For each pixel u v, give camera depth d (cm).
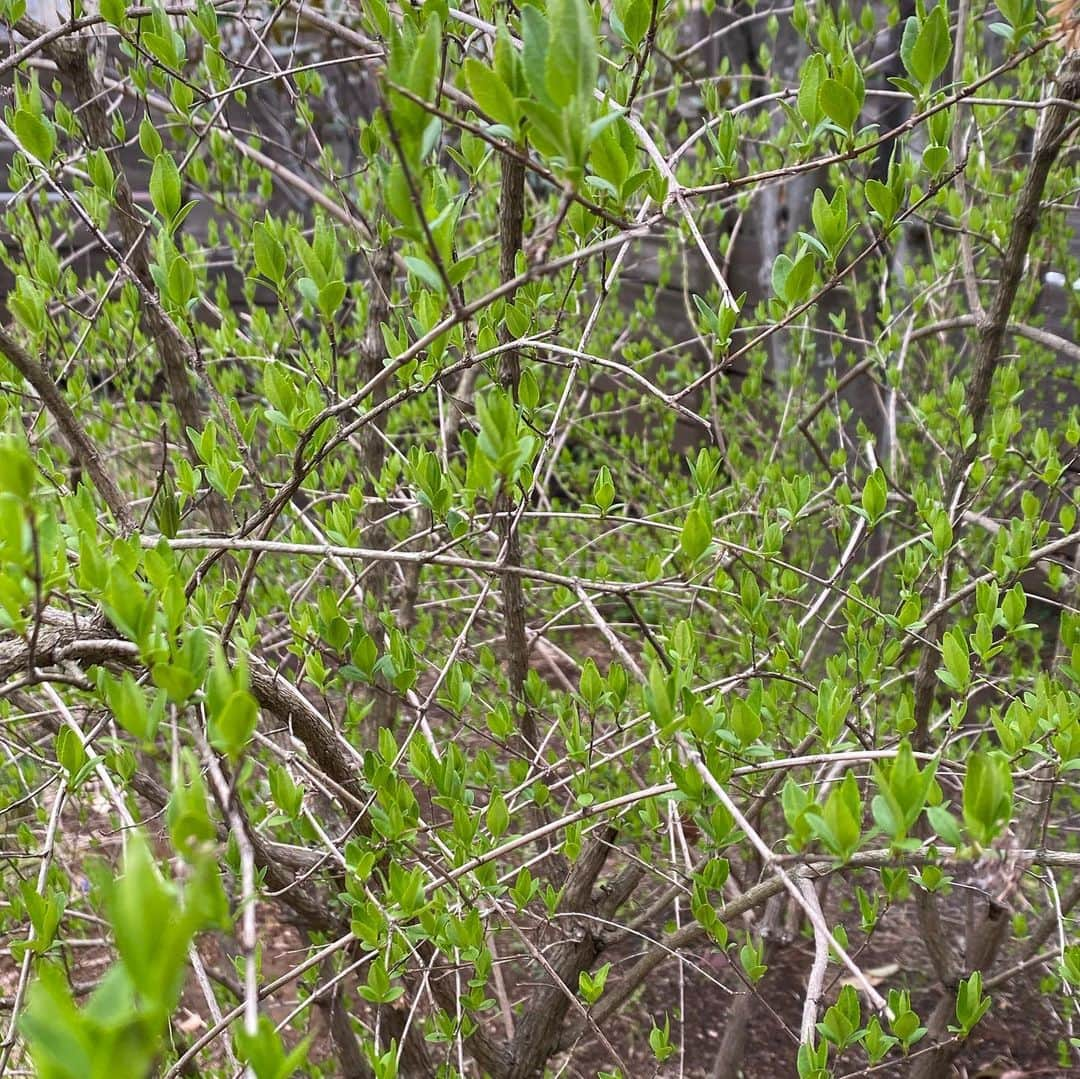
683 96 438
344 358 354
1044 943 243
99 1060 43
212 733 83
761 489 271
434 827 165
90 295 301
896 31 333
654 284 496
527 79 77
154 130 187
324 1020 288
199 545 136
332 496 224
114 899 45
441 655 284
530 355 192
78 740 132
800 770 251
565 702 224
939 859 154
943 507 220
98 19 157
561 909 220
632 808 206
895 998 145
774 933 263
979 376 224
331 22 218
